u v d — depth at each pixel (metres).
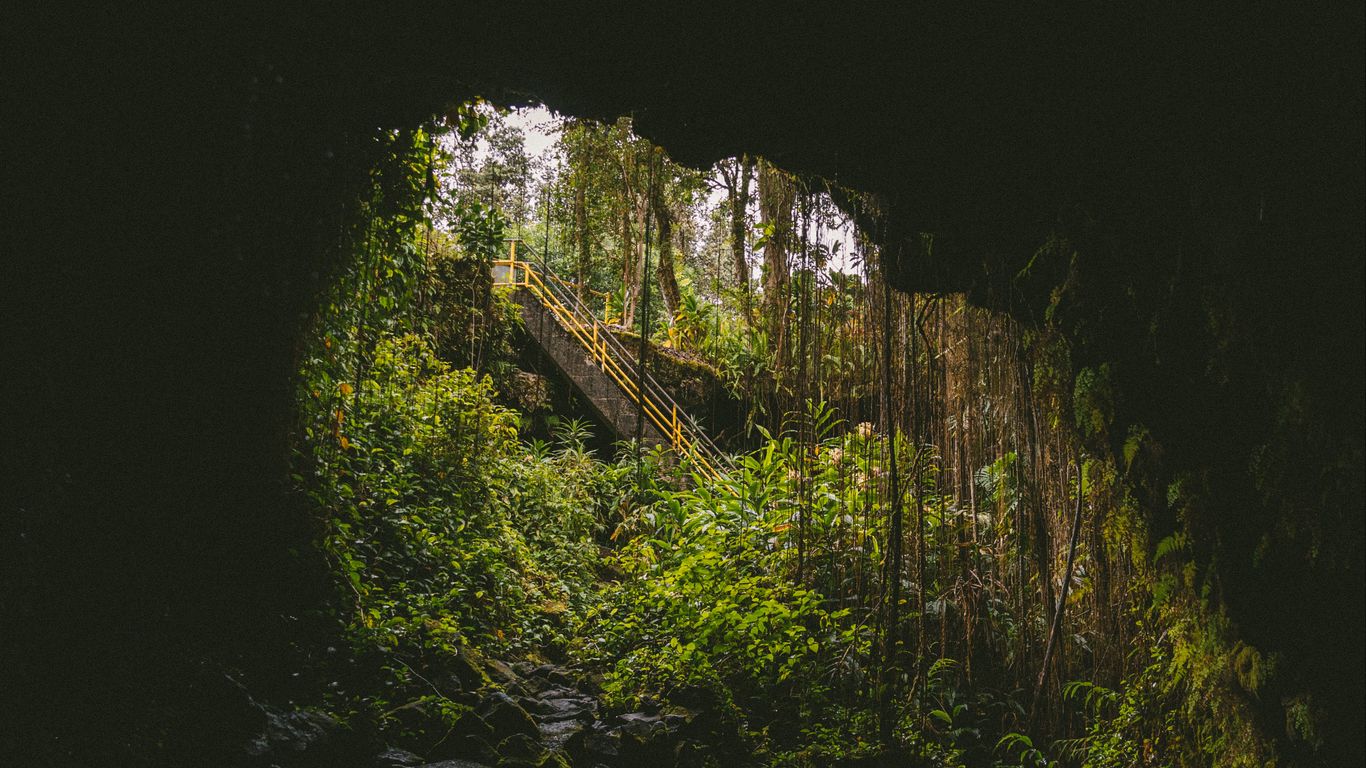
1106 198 3.31
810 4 3.14
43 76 2.92
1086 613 5.58
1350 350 2.49
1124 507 3.86
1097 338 3.59
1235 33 2.59
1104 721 5.05
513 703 4.90
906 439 6.04
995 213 3.87
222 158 3.79
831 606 6.41
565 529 8.64
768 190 6.34
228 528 4.71
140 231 3.51
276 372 4.93
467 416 7.83
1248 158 2.68
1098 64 2.98
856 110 3.58
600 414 11.09
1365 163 2.38
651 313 14.15
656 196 11.48
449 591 6.26
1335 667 2.80
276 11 3.43
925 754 5.21
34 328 3.13
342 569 5.43
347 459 6.09
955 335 5.79
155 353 3.86
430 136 5.55
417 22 3.48
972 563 6.02
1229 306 2.85
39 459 3.25
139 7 3.09
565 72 3.59
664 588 6.70
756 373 9.13
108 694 3.50
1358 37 2.31
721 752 5.06
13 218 2.95
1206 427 3.16
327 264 5.19
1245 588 3.09
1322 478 2.66
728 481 8.16
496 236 10.27
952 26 3.10
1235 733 3.40
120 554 3.77
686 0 3.18
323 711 4.40
